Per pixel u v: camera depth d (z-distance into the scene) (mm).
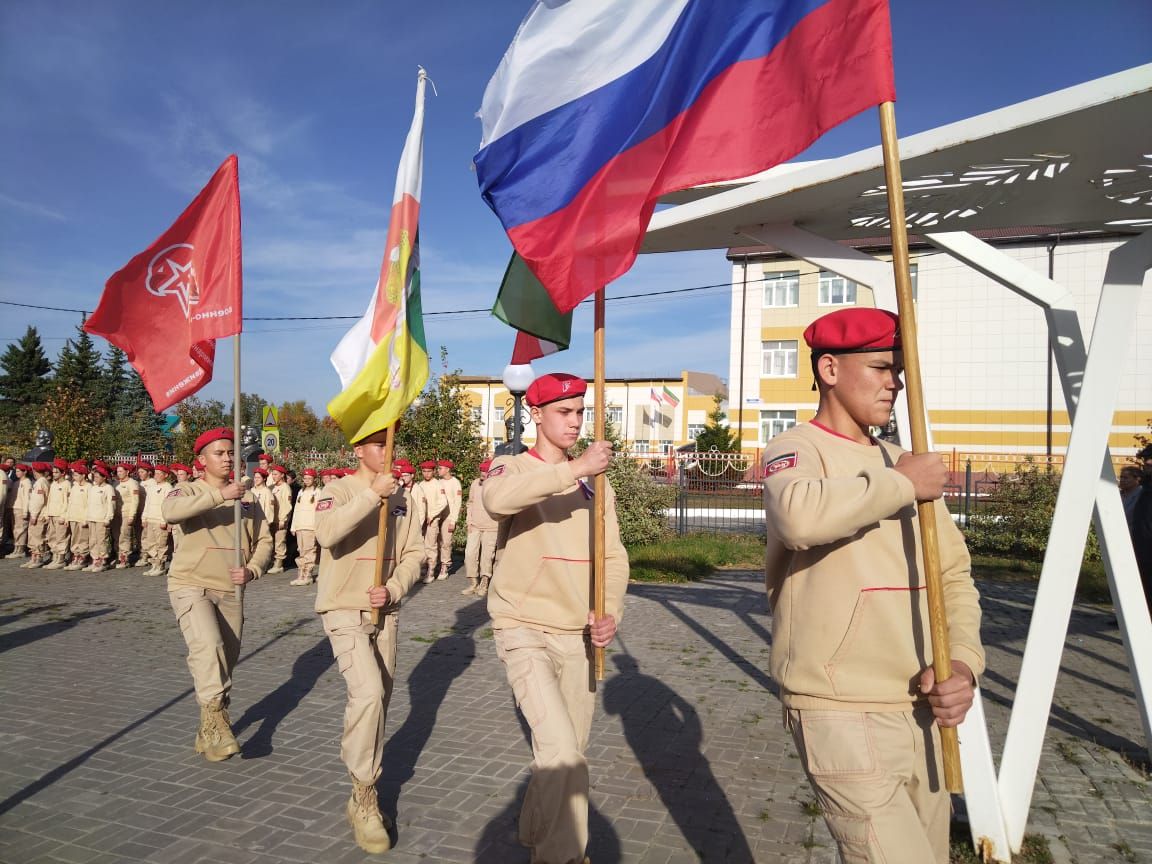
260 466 14273
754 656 7906
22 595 11492
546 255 3410
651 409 44688
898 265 2299
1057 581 3883
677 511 18984
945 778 2162
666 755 5141
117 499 14523
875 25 2609
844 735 2150
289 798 4449
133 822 4137
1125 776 4844
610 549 3623
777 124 2936
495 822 4160
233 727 5688
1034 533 15547
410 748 5270
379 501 4102
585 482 3662
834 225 4992
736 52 3076
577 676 3475
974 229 5020
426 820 4180
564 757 3139
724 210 4703
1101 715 6086
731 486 21250
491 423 42125
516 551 3533
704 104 3105
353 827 4012
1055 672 3848
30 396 47250
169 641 8523
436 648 8219
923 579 2283
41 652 8008
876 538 2260
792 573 2322
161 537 13375
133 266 5641
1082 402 3916
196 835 3990
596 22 3412
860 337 2348
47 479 14992
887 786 2105
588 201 3350
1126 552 4211
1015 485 16078
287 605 10719
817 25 2807
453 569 14336
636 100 3326
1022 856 3824
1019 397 28297
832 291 31188
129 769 4867
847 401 2416
